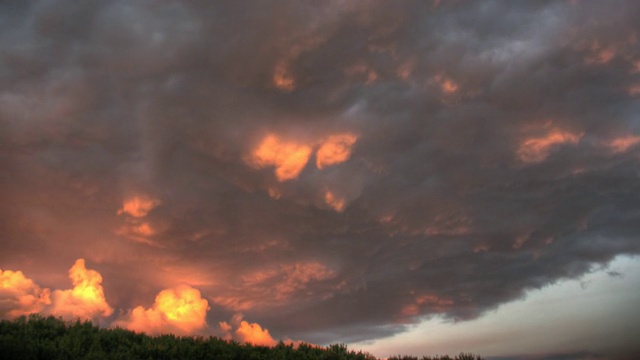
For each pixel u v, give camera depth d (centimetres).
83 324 1712
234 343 1895
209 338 1895
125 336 1722
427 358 2022
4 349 1288
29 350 1311
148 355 1549
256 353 1783
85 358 1384
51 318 1697
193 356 1623
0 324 1558
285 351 1892
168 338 1794
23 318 1642
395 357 2044
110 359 1441
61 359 1344
